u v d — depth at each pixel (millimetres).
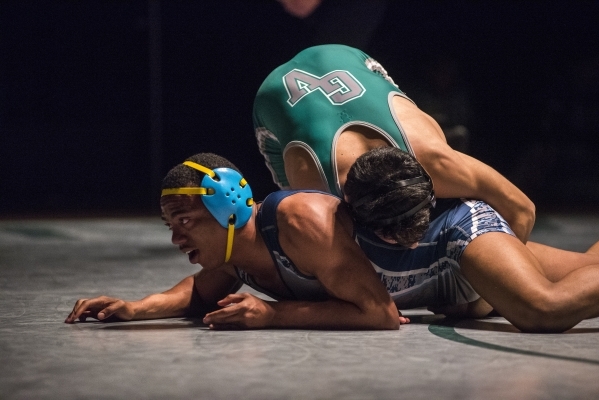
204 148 23156
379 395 3598
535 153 22797
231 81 22812
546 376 3955
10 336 5117
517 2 21781
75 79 22984
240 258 5441
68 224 16484
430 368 4125
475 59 22266
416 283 5699
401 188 5180
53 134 23000
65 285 8125
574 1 21922
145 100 23297
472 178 5836
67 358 4402
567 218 17719
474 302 5957
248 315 5262
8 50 22469
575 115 22859
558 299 5156
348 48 6844
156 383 3820
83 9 22500
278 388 3715
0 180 22594
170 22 22469
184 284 6098
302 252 5211
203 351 4570
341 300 5371
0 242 13172
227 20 22172
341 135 5914
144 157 23516
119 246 12578
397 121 5945
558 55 22500
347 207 5441
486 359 4359
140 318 5812
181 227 5242
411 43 21312
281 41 20531
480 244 5410
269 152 6805
